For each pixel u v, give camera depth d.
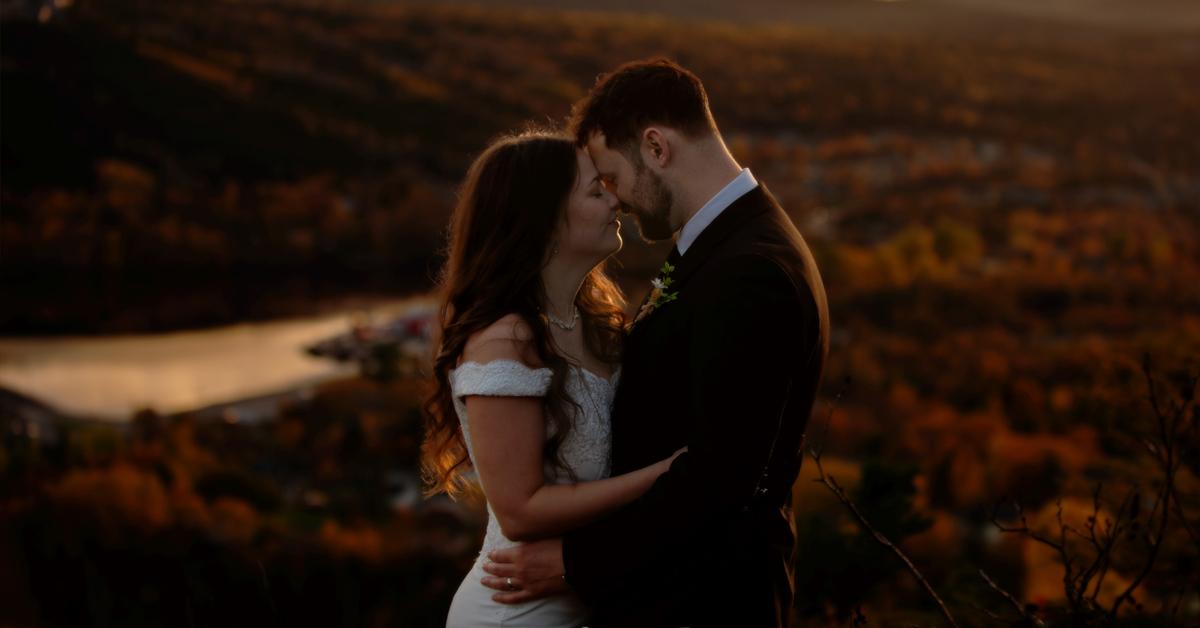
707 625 1.79
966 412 47.66
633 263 59.84
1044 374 56.91
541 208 1.89
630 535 1.74
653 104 1.91
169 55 138.00
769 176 145.00
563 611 1.90
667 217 1.96
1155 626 2.50
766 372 1.70
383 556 22.94
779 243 1.80
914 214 130.75
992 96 198.25
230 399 58.78
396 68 170.25
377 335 72.75
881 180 149.88
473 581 2.02
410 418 44.09
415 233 100.25
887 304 83.94
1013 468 25.80
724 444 1.69
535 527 1.82
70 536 24.59
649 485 1.80
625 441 1.91
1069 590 1.91
